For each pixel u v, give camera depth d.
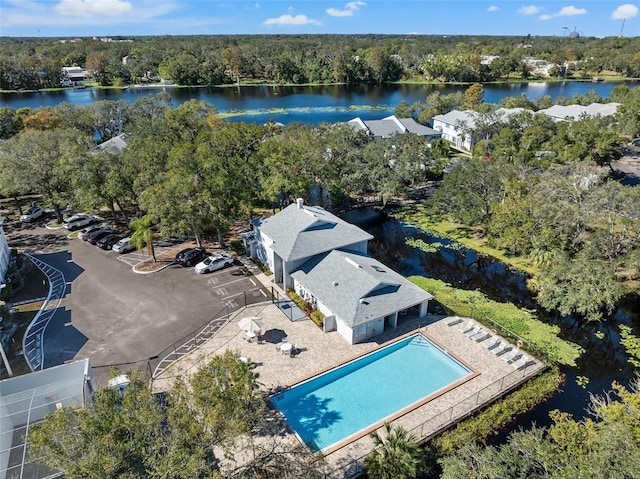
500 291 41.16
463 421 26.03
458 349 32.12
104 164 48.50
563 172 48.97
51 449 15.98
